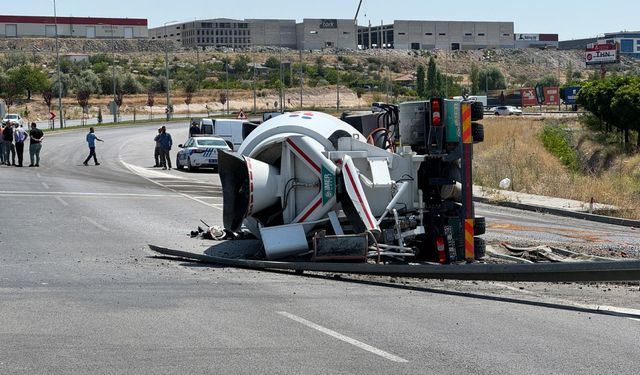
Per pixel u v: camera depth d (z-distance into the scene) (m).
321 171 15.00
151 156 54.50
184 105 135.25
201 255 15.62
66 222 21.86
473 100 15.12
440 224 14.98
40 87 128.50
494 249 16.92
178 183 35.47
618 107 55.97
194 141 43.53
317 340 9.59
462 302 11.95
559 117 84.38
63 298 12.05
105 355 8.90
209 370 8.35
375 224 14.55
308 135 15.28
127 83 149.75
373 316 10.88
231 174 15.76
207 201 27.72
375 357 8.87
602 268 11.48
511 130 64.00
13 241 18.41
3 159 45.16
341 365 8.55
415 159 15.12
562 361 8.73
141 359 8.75
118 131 86.12
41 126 95.38
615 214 26.44
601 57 123.75
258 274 14.33
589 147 56.62
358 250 14.17
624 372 8.34
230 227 15.78
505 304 11.84
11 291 12.60
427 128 15.28
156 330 10.05
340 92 148.38
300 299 12.03
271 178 15.32
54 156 52.44
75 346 9.28
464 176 14.56
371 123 16.89
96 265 15.21
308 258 15.28
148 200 27.78
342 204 14.92
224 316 10.84
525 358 8.84
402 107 15.48
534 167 39.16
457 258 14.73
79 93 115.56
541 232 20.95
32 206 25.52
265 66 195.00
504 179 34.66
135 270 14.65
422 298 12.23
